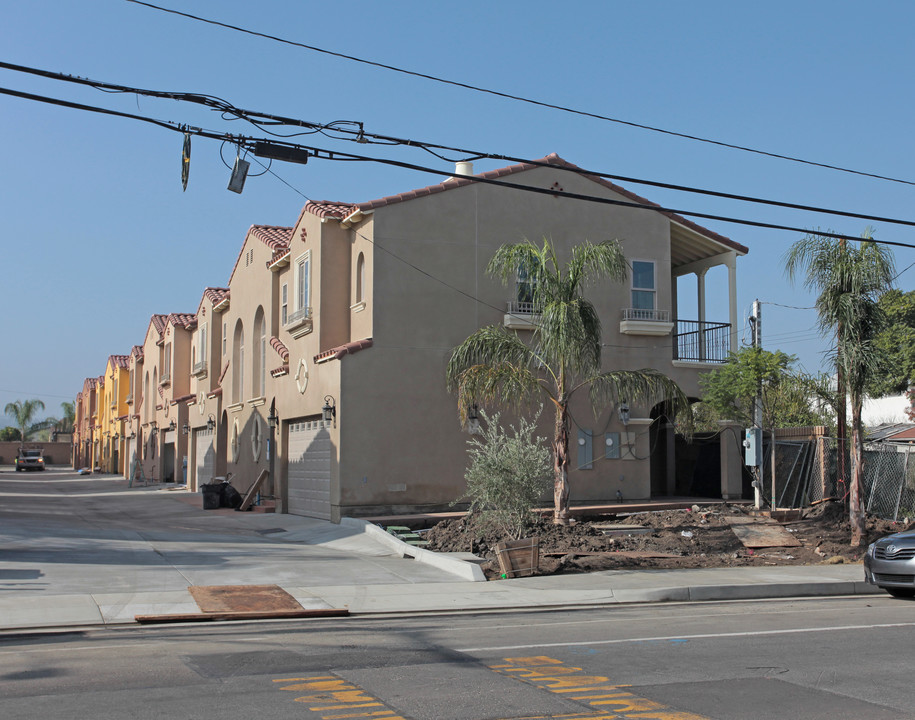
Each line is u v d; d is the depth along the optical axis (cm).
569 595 1354
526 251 1909
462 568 1523
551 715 677
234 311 3406
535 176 2438
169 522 2486
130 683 775
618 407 2458
